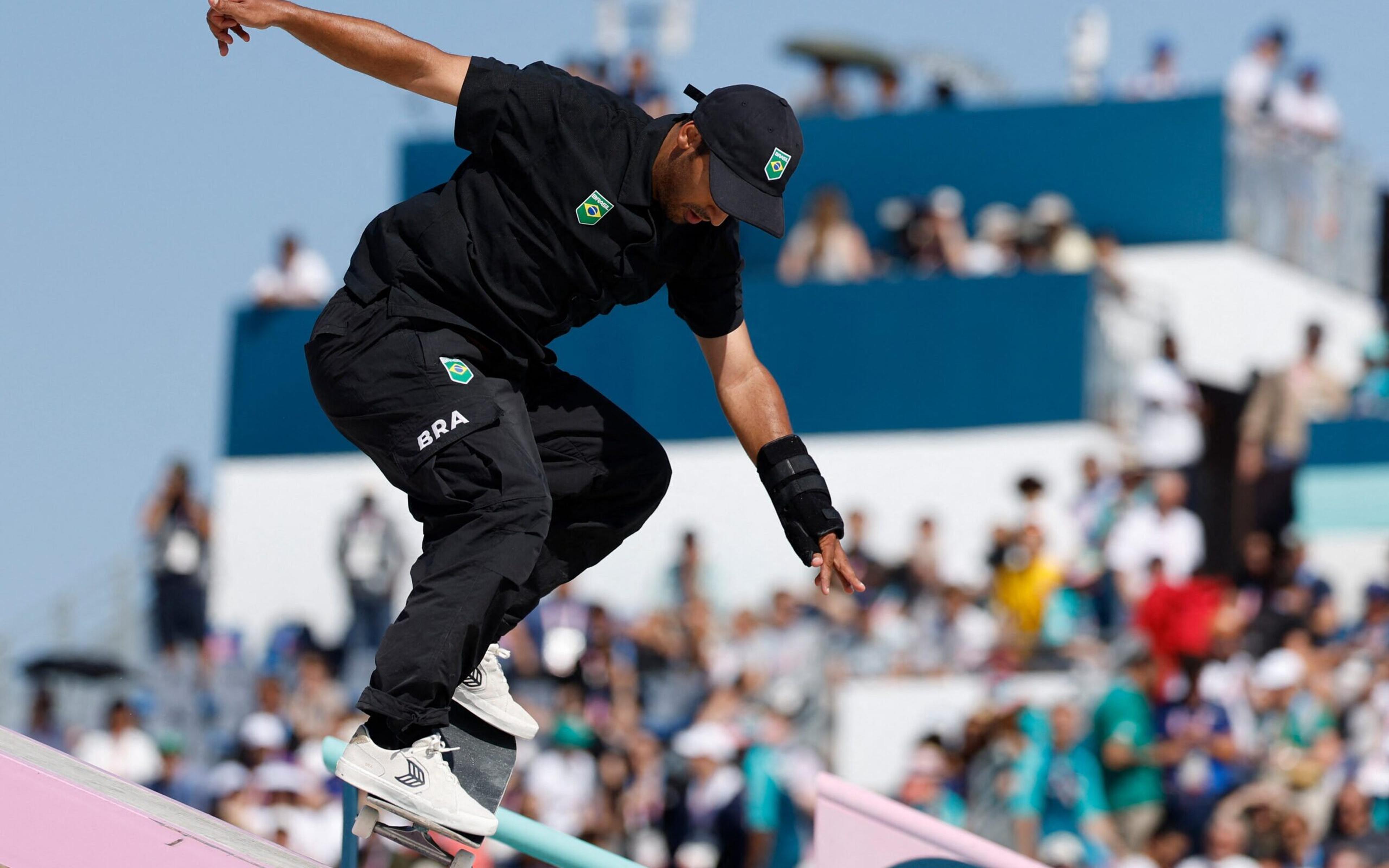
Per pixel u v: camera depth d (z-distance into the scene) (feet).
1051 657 131.44
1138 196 203.72
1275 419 167.32
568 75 40.98
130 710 148.15
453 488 39.75
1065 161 205.98
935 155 209.77
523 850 45.57
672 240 41.27
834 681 136.77
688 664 145.28
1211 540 165.89
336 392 40.88
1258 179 206.18
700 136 39.27
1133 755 116.37
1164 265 201.67
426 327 40.27
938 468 181.47
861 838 46.65
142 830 35.29
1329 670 121.39
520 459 39.93
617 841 128.06
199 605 178.60
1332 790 115.34
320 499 196.65
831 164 212.64
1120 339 182.60
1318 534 174.60
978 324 182.39
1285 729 118.52
